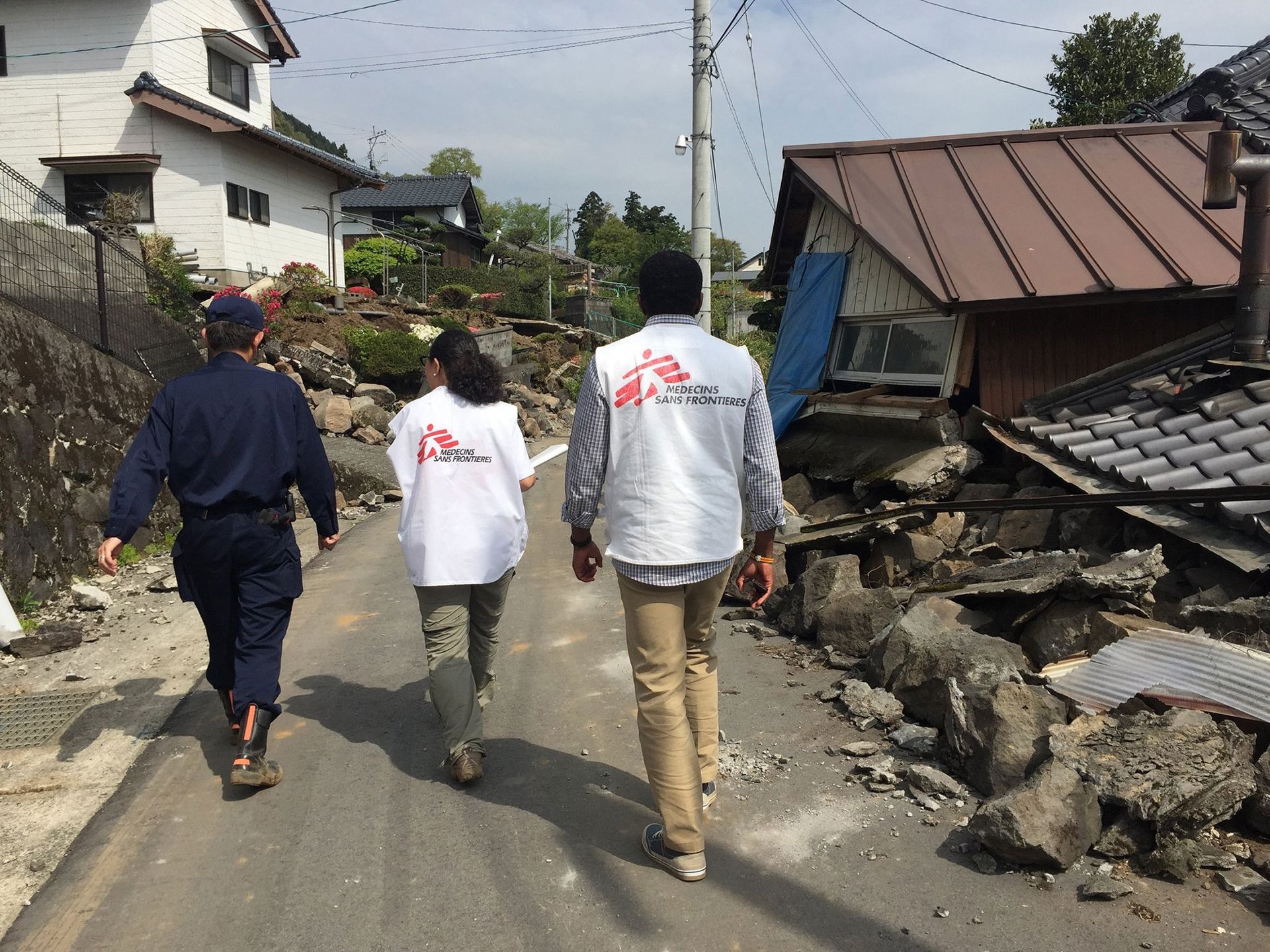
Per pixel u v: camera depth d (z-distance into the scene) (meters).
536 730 3.95
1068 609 3.95
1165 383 5.71
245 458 3.29
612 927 2.55
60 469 6.85
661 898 2.68
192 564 3.34
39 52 18.44
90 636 5.41
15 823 3.21
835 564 4.96
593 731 3.92
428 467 3.44
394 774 3.54
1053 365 6.37
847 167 7.73
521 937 2.52
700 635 2.99
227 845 3.04
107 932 2.58
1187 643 3.30
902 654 3.98
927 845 2.90
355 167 22.73
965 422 6.37
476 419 3.50
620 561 2.70
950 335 6.63
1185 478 4.44
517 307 30.48
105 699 4.38
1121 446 5.12
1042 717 3.13
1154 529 4.54
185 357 10.08
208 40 20.08
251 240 19.56
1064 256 6.32
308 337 15.03
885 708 3.79
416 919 2.61
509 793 3.37
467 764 3.34
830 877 2.75
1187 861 2.64
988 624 4.16
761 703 4.12
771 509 2.83
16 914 2.68
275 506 3.40
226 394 3.29
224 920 2.62
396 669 4.81
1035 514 5.17
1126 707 3.19
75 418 7.28
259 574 3.38
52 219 9.23
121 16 18.25
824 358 8.55
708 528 2.69
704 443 2.68
